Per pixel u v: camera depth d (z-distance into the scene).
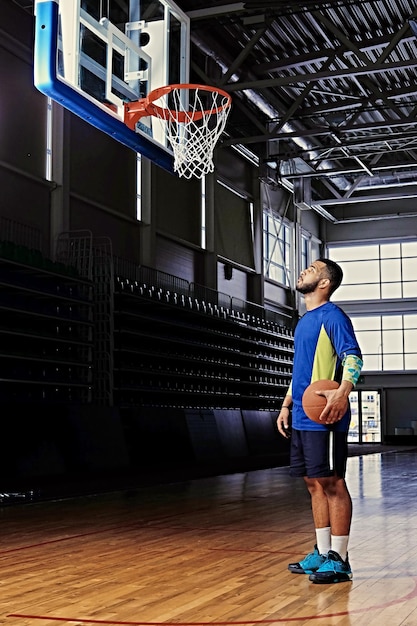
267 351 26.86
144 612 3.91
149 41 9.89
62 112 17.31
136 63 9.66
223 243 25.41
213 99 10.13
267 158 26.28
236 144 23.33
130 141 9.39
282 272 30.31
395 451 26.17
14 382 14.70
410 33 18.84
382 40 19.97
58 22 7.83
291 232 31.25
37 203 16.81
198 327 21.42
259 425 23.16
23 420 12.95
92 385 16.48
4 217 15.78
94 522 7.96
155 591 4.44
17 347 15.25
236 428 21.34
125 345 18.22
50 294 15.32
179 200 22.91
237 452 20.72
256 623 3.66
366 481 13.23
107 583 4.71
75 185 18.08
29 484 11.85
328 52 20.06
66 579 4.86
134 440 15.98
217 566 5.29
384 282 33.84
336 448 4.62
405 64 18.34
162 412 17.42
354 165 29.84
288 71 22.91
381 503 9.66
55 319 15.56
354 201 30.42
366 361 33.72
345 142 24.77
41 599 4.26
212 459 18.94
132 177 20.45
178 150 10.19
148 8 9.86
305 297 4.96
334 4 18.91
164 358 19.72
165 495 10.97
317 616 3.80
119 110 9.17
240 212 26.84
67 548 6.21
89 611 3.94
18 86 16.34
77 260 16.95
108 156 19.42
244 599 4.20
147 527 7.54
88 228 18.55
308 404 4.55
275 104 23.86
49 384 15.19
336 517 4.75
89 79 8.52
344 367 4.59
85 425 14.49
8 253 14.33
